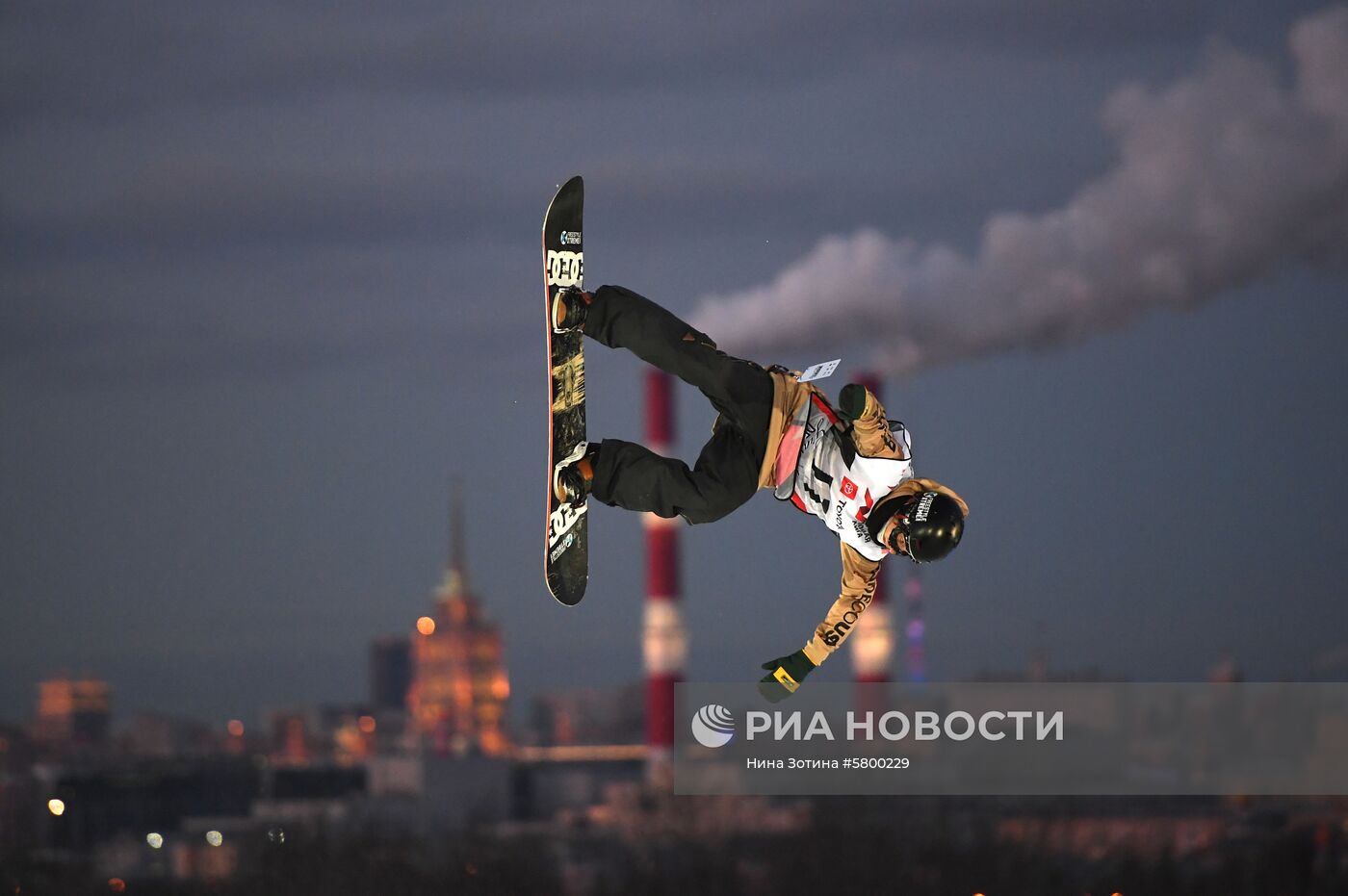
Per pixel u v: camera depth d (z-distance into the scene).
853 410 26.06
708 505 28.14
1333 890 199.12
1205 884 193.62
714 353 27.86
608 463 29.06
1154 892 195.12
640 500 28.86
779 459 27.66
